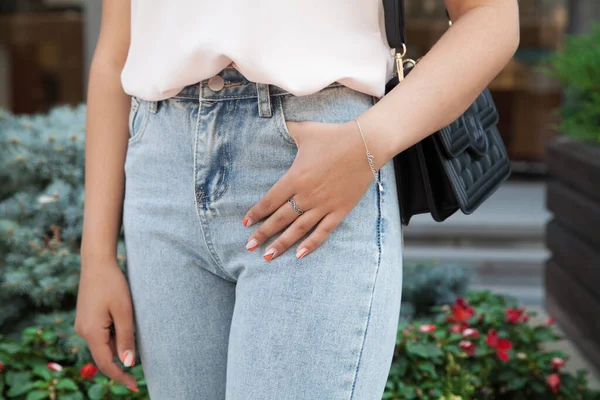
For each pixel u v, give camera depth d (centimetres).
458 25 117
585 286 337
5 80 649
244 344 115
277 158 116
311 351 112
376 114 110
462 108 115
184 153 121
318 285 113
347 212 112
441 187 130
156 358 130
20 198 296
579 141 360
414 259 496
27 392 243
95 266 133
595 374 316
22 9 644
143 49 125
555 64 368
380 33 121
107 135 136
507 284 476
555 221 394
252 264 117
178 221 123
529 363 279
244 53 114
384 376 119
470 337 281
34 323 289
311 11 115
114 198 135
